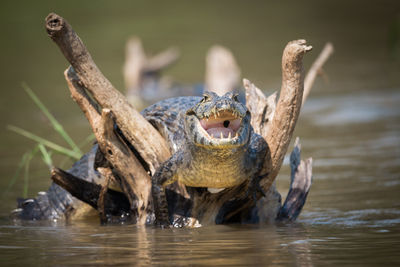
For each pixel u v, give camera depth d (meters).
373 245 16.45
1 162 39.66
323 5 176.38
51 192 25.36
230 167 18.80
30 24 145.75
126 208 23.30
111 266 14.66
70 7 167.00
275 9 174.88
